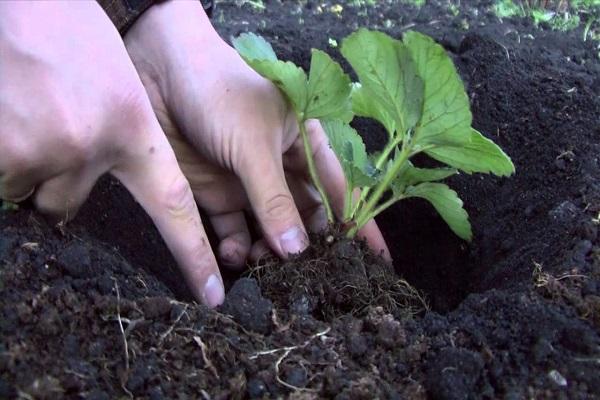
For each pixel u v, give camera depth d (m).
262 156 0.41
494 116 0.53
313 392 0.29
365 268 0.41
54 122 0.33
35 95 0.33
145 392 0.28
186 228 0.38
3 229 0.34
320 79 0.38
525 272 0.39
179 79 0.43
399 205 0.54
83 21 0.35
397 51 0.34
